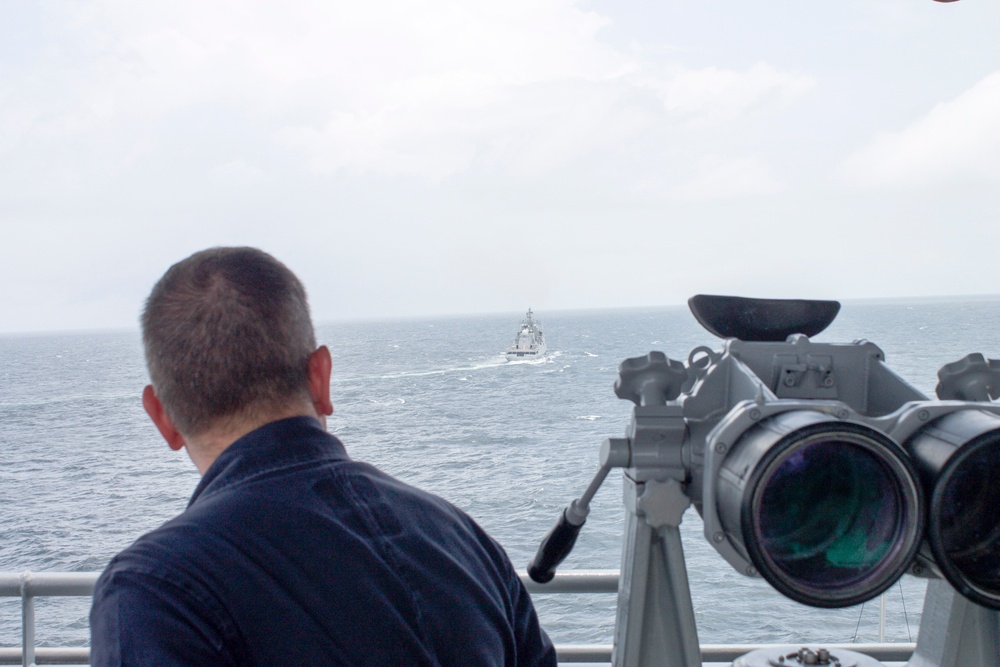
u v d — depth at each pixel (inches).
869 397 50.5
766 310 53.5
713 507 39.3
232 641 37.4
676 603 48.5
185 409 43.7
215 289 43.3
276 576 39.0
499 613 46.1
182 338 42.9
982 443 36.0
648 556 49.3
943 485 36.6
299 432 43.7
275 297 44.2
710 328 54.2
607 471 49.1
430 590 43.0
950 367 50.0
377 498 44.3
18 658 85.5
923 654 54.9
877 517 38.2
